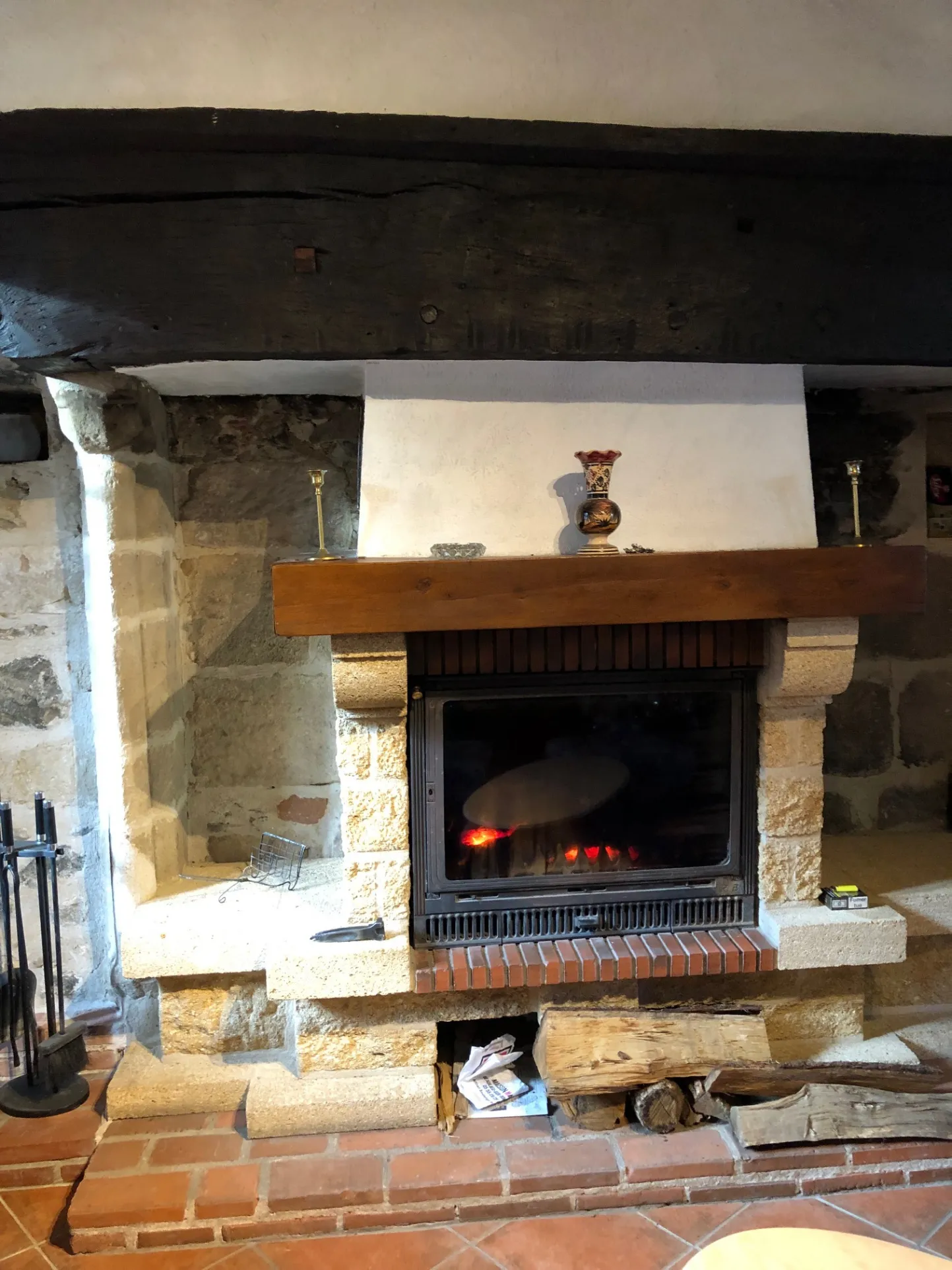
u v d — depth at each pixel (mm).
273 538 2350
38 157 1675
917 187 1883
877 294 1906
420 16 1480
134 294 1735
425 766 2029
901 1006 2348
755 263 1865
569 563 1872
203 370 1992
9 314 1732
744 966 2059
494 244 1789
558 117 1708
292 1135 1993
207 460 2320
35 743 2367
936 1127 1948
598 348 1846
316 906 2152
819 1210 1852
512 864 2135
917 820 2646
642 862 2174
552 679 2033
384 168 1743
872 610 1960
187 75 1569
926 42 1589
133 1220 1794
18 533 2309
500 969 2000
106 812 2279
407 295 1783
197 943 2051
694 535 2020
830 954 2076
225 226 1733
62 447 2307
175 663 2318
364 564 1834
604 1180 1872
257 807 2418
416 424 1968
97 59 1528
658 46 1564
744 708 2104
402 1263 1742
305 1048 2051
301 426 2330
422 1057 2070
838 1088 1999
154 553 2209
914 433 2549
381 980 1973
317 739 2412
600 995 2100
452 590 1854
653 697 2125
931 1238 1771
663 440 2014
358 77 1594
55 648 2350
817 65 1621
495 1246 1779
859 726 2627
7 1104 2102
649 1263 1731
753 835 2150
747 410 2033
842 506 2551
